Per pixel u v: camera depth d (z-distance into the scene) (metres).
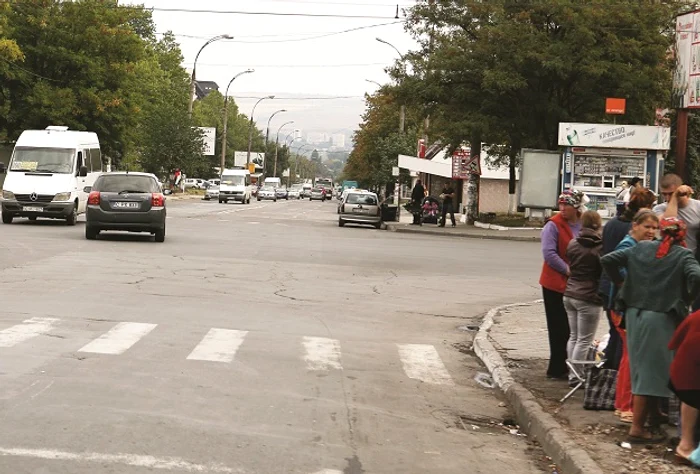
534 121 42.47
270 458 6.80
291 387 9.29
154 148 83.75
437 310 15.74
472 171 46.78
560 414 8.46
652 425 7.67
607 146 37.75
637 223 7.93
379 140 72.19
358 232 38.19
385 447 7.41
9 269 17.73
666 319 7.36
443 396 9.56
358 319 14.21
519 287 19.78
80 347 10.60
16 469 6.16
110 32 58.00
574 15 39.59
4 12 55.59
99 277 17.16
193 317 13.23
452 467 7.02
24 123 58.16
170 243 26.06
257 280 18.20
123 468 6.31
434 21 43.50
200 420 7.73
